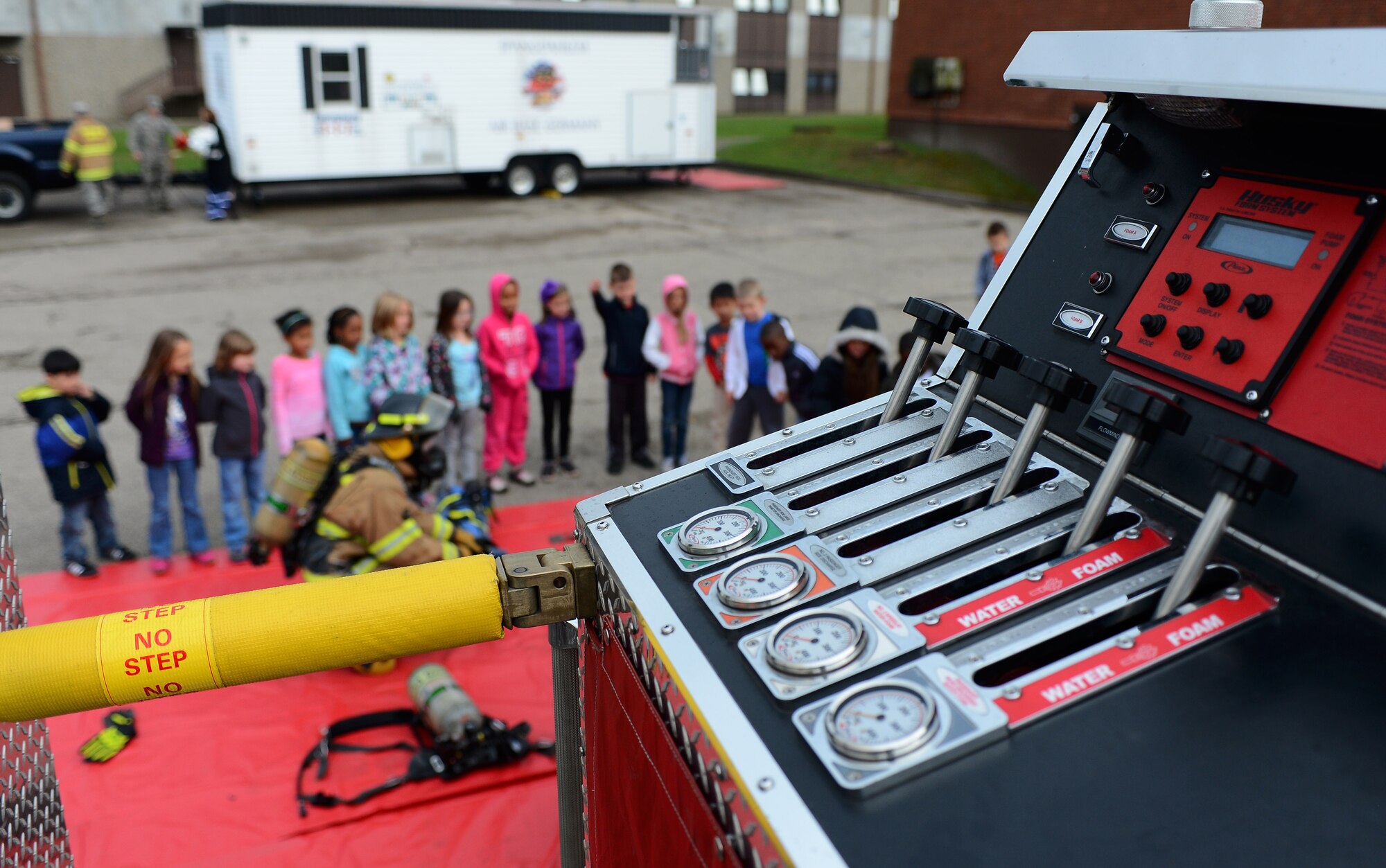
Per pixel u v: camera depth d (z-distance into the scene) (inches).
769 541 64.8
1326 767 43.9
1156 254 68.7
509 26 713.6
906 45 951.6
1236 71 51.7
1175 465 62.1
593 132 764.6
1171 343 65.1
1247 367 59.7
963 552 61.4
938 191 813.9
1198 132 69.1
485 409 248.7
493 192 814.5
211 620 63.8
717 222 682.8
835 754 47.5
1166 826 42.9
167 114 1274.6
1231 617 52.1
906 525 66.1
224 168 665.0
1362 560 51.4
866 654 53.4
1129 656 50.9
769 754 48.9
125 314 436.1
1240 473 49.9
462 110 719.7
